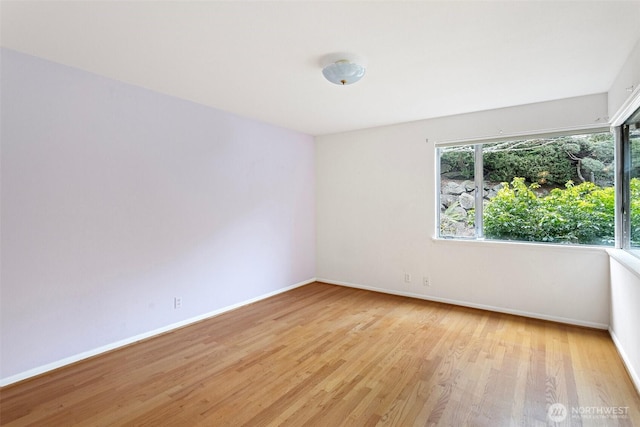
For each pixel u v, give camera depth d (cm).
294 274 481
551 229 352
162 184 320
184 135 337
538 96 323
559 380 229
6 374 228
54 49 227
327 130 473
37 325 242
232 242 389
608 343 288
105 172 278
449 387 222
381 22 191
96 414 196
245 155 403
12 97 229
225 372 244
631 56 229
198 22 191
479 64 249
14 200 230
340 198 489
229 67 255
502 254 370
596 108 316
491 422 186
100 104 274
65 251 256
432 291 417
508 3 173
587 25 195
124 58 241
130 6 175
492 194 383
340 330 323
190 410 200
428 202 414
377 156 453
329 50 227
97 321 275
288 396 214
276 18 187
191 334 316
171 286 328
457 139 391
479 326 330
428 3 173
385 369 247
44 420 191
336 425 186
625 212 303
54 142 249
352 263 482
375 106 357
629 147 294
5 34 206
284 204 461
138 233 302
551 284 344
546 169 352
